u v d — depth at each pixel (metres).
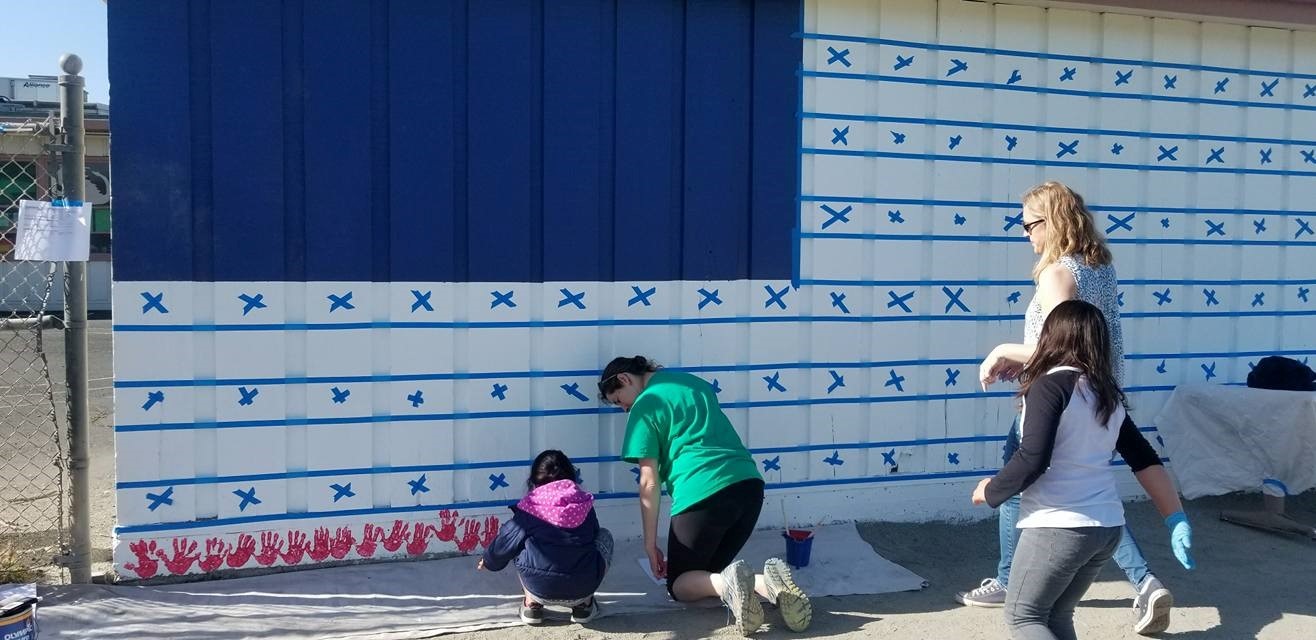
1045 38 5.57
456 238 4.75
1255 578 4.80
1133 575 4.14
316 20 4.51
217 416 4.49
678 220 5.07
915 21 5.34
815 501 5.39
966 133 5.48
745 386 5.22
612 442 5.04
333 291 4.59
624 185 4.97
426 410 4.76
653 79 4.98
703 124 5.07
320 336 4.59
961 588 4.64
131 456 4.39
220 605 4.20
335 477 4.66
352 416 4.66
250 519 4.56
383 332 4.67
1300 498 6.11
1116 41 5.69
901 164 5.38
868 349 5.41
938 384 5.55
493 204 4.78
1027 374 3.31
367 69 4.57
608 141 4.95
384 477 4.73
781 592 4.04
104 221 16.39
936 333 5.52
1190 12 5.54
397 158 4.63
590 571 4.05
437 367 4.75
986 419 5.66
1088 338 3.21
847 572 4.77
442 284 4.73
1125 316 5.83
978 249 5.55
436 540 4.81
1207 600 4.52
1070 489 3.15
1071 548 3.11
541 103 4.83
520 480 4.91
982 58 5.47
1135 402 5.90
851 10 5.23
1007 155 5.55
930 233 5.46
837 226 5.30
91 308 16.42
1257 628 4.20
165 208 4.36
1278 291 6.16
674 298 5.09
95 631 3.92
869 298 5.39
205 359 4.46
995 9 5.47
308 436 4.61
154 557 4.43
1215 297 6.02
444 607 4.27
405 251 4.67
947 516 5.61
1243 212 6.04
